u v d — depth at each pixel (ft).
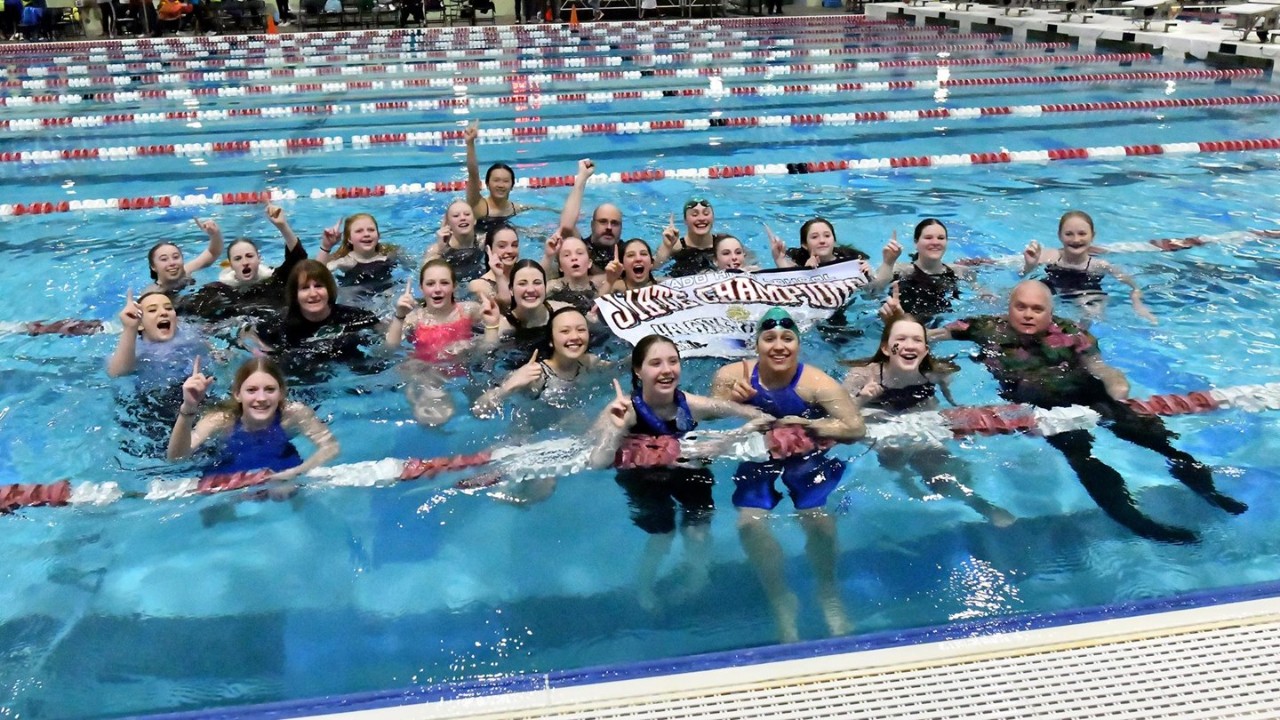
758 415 11.61
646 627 8.52
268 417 11.57
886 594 8.82
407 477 10.94
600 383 12.79
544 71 42.09
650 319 14.44
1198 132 27.04
